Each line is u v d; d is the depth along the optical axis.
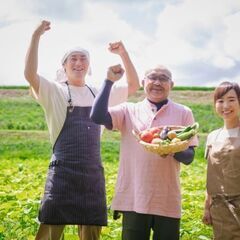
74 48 5.64
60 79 5.77
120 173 5.39
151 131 5.11
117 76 5.11
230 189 5.16
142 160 5.24
